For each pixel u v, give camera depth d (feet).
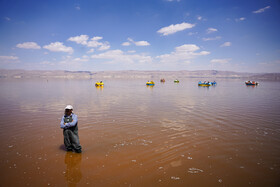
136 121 31.40
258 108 44.88
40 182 13.14
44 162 16.20
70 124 17.84
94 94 83.41
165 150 18.92
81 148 18.89
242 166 15.61
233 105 50.06
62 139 22.18
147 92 95.91
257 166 15.64
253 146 19.97
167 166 15.61
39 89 113.70
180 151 18.63
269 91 104.73
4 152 18.25
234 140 21.81
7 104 50.39
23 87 132.57
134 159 16.88
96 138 22.68
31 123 29.63
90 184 12.93
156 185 12.89
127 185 12.86
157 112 39.70
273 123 29.86
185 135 23.72
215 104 52.13
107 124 29.40
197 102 56.39
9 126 27.78
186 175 14.20
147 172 14.61
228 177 13.97
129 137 23.02
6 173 14.32
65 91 100.27
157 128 27.02
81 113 38.58
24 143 20.72
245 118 33.65
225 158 17.10
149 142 21.24
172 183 13.15
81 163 16.06
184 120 32.12
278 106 47.96
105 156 17.53
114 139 22.30
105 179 13.60
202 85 170.60
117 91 102.73
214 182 13.30
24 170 14.79
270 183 13.23
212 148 19.42
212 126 28.12
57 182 13.16
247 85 185.68
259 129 26.43
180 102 56.29
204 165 15.78
